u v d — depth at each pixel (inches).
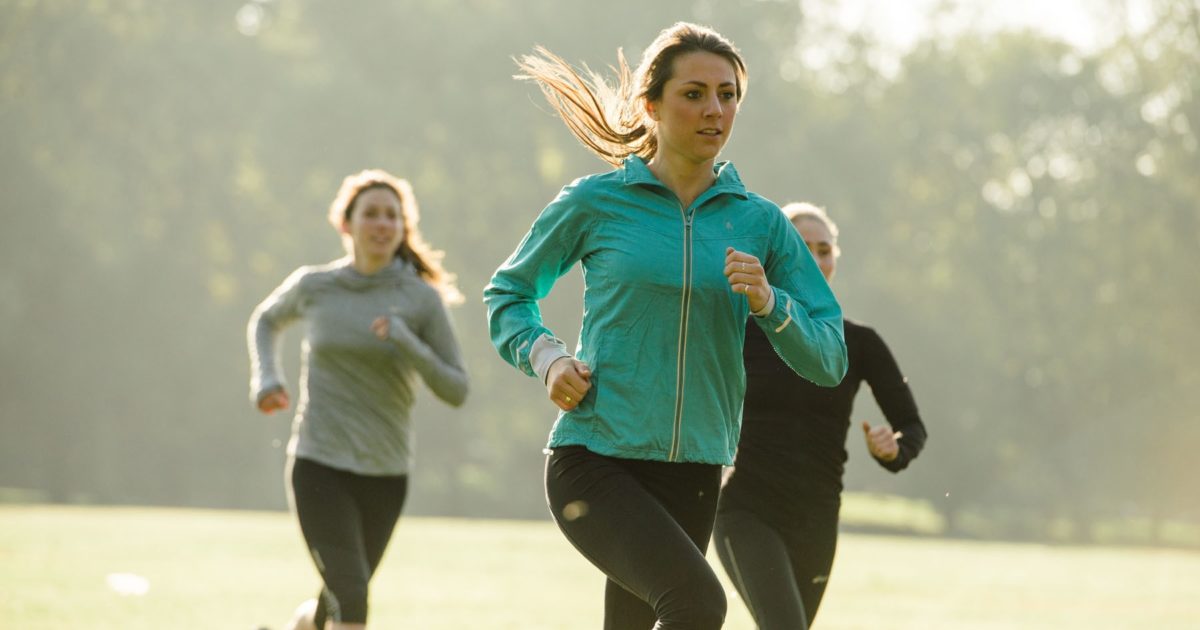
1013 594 697.0
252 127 2785.4
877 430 295.7
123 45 2728.8
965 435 3142.2
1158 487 3211.1
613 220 222.4
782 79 2945.4
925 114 3184.1
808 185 2906.0
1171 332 3110.2
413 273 358.3
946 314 3171.8
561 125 2807.6
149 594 530.6
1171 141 2962.6
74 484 2775.6
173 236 2773.1
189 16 2874.0
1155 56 2815.0
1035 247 3203.7
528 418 2928.2
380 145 2790.4
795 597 272.2
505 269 230.1
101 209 2691.9
